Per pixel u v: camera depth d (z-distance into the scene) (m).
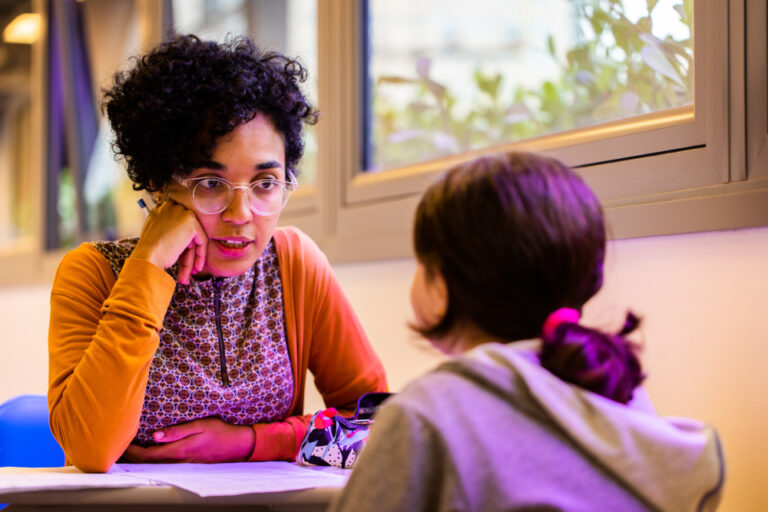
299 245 1.38
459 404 0.71
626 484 0.71
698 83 1.28
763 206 1.16
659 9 1.44
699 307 1.24
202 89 1.13
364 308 1.92
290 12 2.53
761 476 1.15
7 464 1.42
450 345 0.84
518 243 0.77
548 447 0.70
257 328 1.29
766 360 1.15
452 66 2.06
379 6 2.07
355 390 1.39
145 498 0.87
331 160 2.04
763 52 1.19
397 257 1.80
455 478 0.67
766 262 1.16
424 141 2.07
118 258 1.25
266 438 1.25
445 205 0.81
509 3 1.92
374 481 0.69
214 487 0.87
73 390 1.07
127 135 1.20
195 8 2.77
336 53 2.06
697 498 0.73
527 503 0.67
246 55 1.22
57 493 0.86
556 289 0.78
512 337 0.80
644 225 1.31
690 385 1.25
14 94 3.50
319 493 0.89
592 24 1.65
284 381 1.30
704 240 1.24
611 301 1.36
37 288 3.22
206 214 1.17
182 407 1.23
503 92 1.92
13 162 3.53
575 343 0.74
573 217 0.79
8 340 3.37
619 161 1.40
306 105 1.26
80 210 3.19
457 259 0.79
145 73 1.19
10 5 3.50
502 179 0.80
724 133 1.23
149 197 1.29
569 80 1.73
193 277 1.24
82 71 3.17
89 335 1.17
